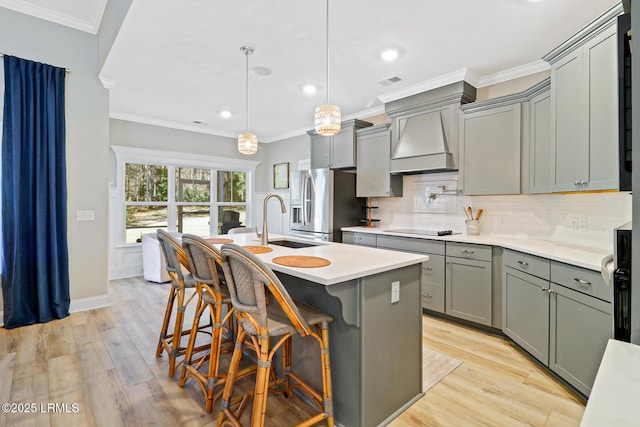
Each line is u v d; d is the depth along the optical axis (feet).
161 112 15.83
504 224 10.98
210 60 10.16
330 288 5.13
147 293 13.75
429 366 7.80
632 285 2.49
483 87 11.52
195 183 19.25
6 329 9.73
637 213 2.43
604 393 1.94
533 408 6.23
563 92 7.75
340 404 5.83
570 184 7.57
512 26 8.23
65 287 10.84
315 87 12.34
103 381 7.01
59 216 10.62
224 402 5.40
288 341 6.58
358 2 7.30
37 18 10.37
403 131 12.82
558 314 7.00
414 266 6.54
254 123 17.88
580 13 7.67
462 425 5.77
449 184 12.63
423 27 8.30
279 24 8.20
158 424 5.70
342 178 14.74
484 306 9.75
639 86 2.39
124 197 16.66
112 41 9.29
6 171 9.69
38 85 10.16
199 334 9.65
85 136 11.32
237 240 9.42
